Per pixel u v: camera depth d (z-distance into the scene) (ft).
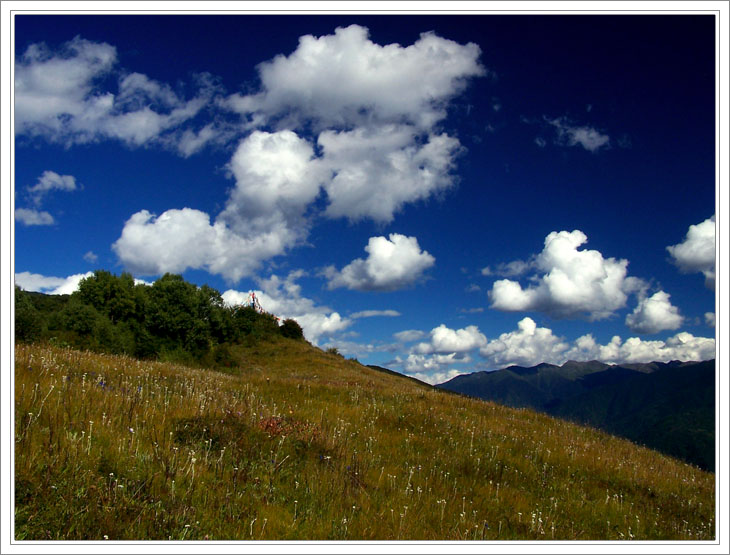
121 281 163.02
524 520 24.66
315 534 17.61
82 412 22.07
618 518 29.30
